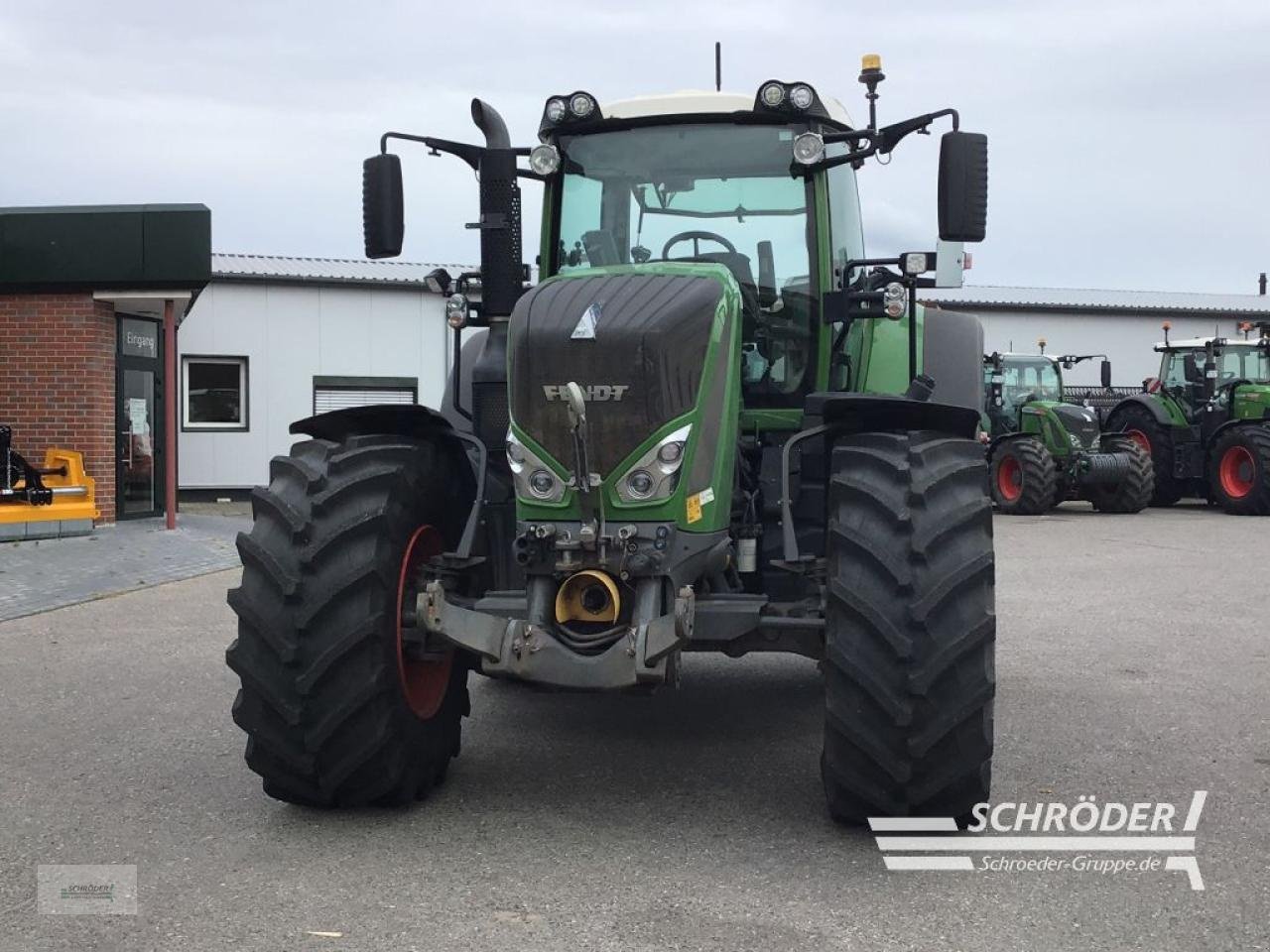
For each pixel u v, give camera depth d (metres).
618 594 4.04
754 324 5.15
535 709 5.96
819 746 5.24
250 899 3.51
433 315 21.72
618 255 5.28
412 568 4.30
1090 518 17.61
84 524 13.53
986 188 4.50
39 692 6.26
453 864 3.79
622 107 5.22
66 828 4.14
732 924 3.33
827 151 5.22
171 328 14.57
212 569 11.30
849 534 3.94
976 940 3.24
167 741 5.30
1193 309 30.81
